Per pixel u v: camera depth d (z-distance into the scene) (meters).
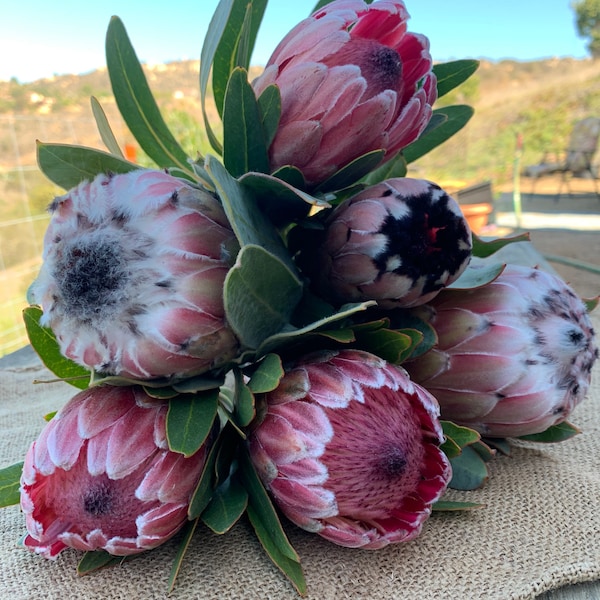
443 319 0.73
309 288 0.73
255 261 0.56
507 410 0.73
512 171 10.24
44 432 0.61
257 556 0.67
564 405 0.72
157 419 0.60
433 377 0.74
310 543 0.68
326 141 0.65
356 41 0.64
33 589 0.63
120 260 0.52
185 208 0.55
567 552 0.68
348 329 0.65
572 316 0.74
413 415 0.63
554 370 0.71
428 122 0.74
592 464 0.85
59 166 0.65
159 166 0.88
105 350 0.55
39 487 0.61
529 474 0.82
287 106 0.65
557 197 7.60
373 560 0.66
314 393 0.61
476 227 3.48
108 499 0.57
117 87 0.81
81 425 0.59
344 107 0.63
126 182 0.56
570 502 0.76
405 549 0.68
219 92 0.83
